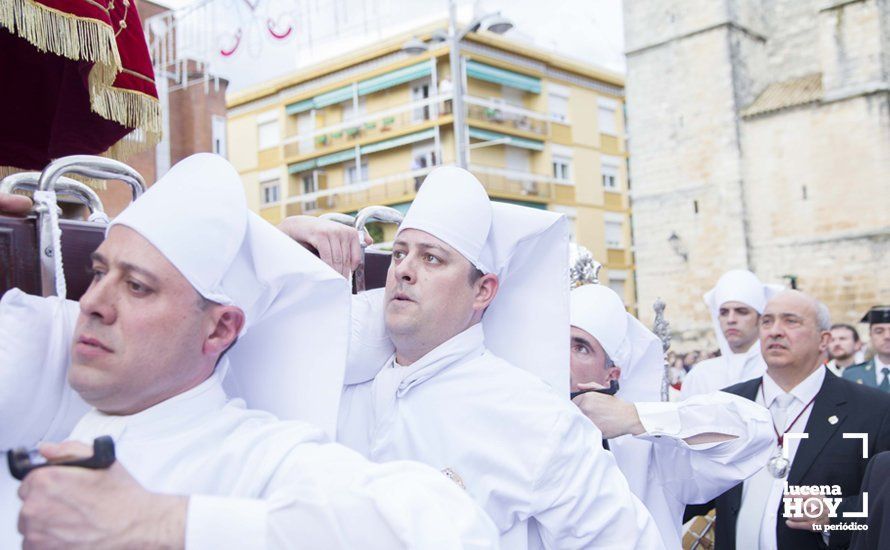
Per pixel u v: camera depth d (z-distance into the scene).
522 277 2.09
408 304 1.86
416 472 1.17
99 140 2.29
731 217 24.91
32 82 2.29
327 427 1.46
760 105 24.95
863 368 5.97
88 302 1.20
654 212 26.52
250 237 1.41
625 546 1.71
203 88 16.52
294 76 29.98
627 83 27.28
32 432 1.31
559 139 30.30
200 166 1.34
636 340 3.02
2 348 1.24
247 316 1.41
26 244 1.34
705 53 25.52
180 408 1.26
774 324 3.55
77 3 1.88
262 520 1.04
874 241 22.64
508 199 28.17
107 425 1.24
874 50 22.77
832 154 23.45
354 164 29.88
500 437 1.80
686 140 25.88
